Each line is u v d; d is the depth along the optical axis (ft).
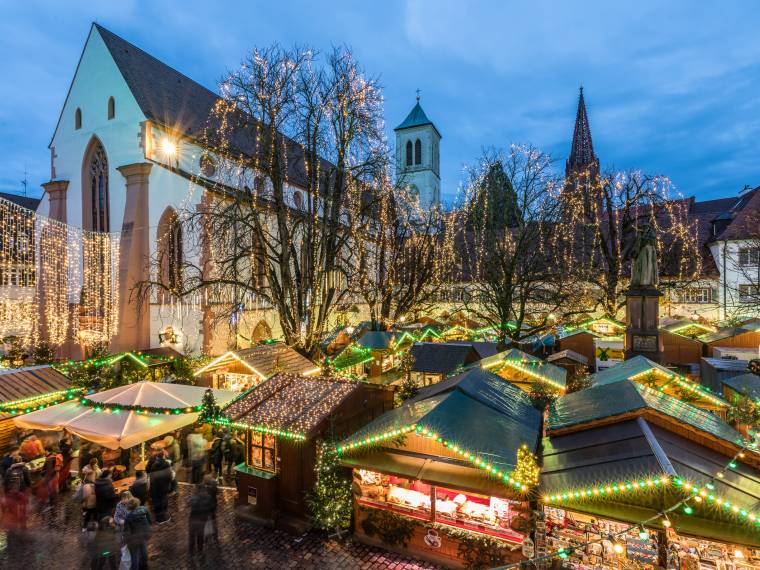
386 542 32.19
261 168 79.92
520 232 100.63
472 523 29.91
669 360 76.64
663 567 24.00
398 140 228.43
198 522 31.24
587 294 110.52
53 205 108.37
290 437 33.88
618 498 23.85
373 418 42.45
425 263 118.73
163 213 94.99
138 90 99.96
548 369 54.54
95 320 100.07
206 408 38.81
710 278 122.72
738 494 22.57
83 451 44.60
